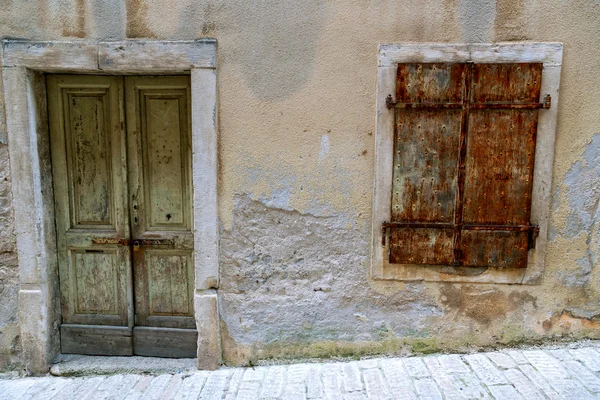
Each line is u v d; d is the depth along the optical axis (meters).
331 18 2.68
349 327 2.91
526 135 2.65
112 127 2.90
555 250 2.78
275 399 2.51
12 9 2.68
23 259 2.84
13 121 2.74
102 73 2.81
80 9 2.67
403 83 2.67
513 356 2.79
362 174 2.78
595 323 2.84
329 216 2.83
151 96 2.89
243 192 2.82
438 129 2.69
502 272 2.80
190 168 2.93
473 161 2.69
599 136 2.67
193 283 3.01
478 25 2.63
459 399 2.41
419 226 2.75
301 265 2.88
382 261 2.83
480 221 2.73
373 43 2.68
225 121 2.76
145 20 2.69
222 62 2.72
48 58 2.69
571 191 2.72
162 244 2.98
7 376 2.88
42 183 2.86
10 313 2.90
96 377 2.85
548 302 2.82
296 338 2.92
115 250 3.00
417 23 2.65
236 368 2.90
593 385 2.47
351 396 2.50
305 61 2.71
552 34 2.62
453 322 2.87
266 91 2.74
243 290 2.89
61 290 3.03
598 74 2.63
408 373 2.69
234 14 2.68
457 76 2.64
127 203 2.95
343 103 2.73
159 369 2.91
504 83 2.63
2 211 2.82
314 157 2.78
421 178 2.73
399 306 2.88
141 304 3.04
